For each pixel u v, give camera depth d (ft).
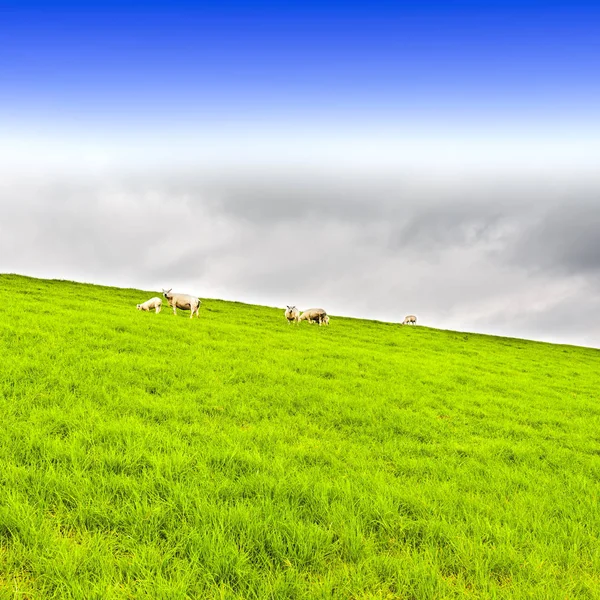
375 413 33.37
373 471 21.21
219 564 11.84
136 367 37.29
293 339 71.56
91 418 23.84
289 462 20.88
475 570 12.71
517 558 13.43
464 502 18.07
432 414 35.45
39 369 32.73
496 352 103.40
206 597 10.74
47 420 23.12
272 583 11.42
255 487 17.28
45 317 54.49
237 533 13.67
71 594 10.39
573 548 14.55
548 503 18.97
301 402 33.91
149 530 13.34
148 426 24.13
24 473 16.24
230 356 48.83
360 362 56.90
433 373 56.59
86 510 14.06
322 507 15.92
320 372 47.06
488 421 35.45
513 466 24.86
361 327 121.29
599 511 18.35
